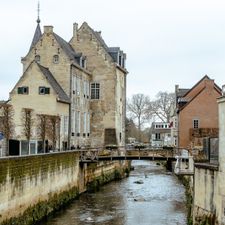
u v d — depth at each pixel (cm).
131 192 4738
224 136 2438
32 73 5116
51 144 4812
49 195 3666
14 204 2959
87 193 4666
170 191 4797
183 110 6512
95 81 6425
